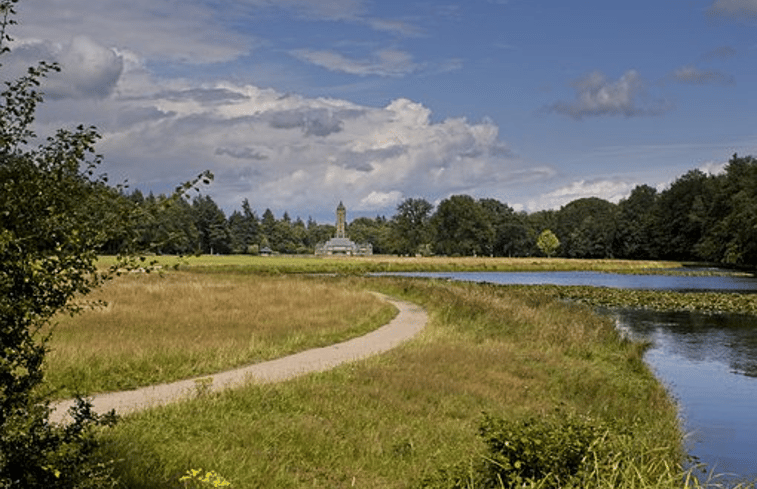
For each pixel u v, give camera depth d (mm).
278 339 20438
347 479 9086
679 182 136750
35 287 4793
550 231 162000
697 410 16328
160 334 19516
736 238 98500
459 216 166875
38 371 4918
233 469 8625
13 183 4871
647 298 46688
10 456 4551
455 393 14617
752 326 32844
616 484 7066
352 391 13680
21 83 5090
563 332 25484
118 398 12656
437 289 40531
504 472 7949
